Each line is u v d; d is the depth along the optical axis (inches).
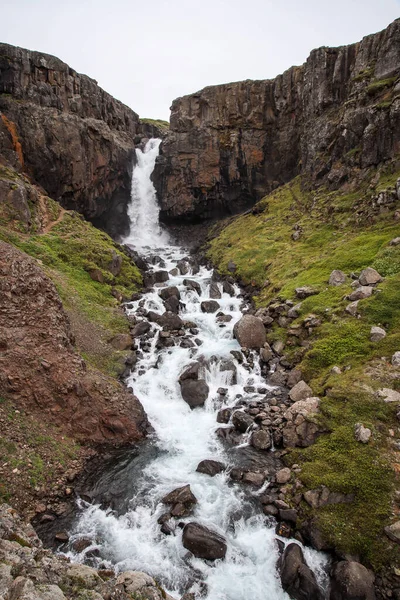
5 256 554.6
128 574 292.4
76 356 569.6
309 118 1451.8
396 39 1074.7
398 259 734.5
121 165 1690.5
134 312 905.5
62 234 1111.0
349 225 1003.9
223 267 1183.6
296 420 497.4
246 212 1635.1
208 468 474.0
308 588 329.4
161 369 693.9
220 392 630.5
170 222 1809.8
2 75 1294.3
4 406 473.4
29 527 342.0
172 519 406.6
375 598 312.5
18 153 1254.9
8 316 521.3
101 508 424.5
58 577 251.8
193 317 903.7
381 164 1045.8
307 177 1422.2
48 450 467.8
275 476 446.0
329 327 653.3
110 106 1738.4
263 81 1656.0
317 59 1405.0
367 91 1111.6
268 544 376.8
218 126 1694.1
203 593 336.5
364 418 460.8
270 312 800.3
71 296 816.3
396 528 339.0
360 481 392.2
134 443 531.8
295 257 1009.5
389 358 542.0
